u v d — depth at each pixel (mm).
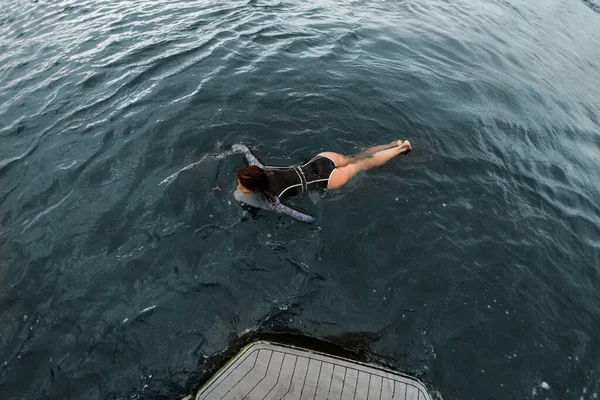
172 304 3939
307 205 4875
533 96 8320
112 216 4645
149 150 5414
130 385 3422
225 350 3764
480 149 6242
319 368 3676
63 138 5711
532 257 4770
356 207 4941
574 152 7023
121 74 6906
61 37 8234
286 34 8391
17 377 3402
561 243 5051
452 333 3992
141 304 3916
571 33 12664
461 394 3617
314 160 4988
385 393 3535
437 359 3816
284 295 4133
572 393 3689
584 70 10375
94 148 5500
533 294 4391
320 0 10594
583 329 4188
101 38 8055
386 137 6020
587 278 4727
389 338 3941
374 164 5438
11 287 4012
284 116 6105
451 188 5426
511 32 11430
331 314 4055
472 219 5074
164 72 6898
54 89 6699
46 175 5168
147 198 4812
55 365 3482
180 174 5062
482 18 11906
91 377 3428
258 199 4777
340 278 4297
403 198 5137
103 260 4234
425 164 5707
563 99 8617
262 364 3670
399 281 4324
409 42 9172
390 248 4598
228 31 8250
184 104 6160
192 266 4230
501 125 7020
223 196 4855
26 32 8609
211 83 6629
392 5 11305
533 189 5805
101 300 3924
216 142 5535
